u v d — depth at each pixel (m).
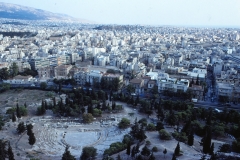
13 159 129.88
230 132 182.50
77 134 183.50
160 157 136.50
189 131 175.88
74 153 153.25
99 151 155.62
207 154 142.62
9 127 187.62
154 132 180.88
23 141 167.00
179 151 137.62
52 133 183.75
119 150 148.38
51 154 151.75
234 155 121.62
